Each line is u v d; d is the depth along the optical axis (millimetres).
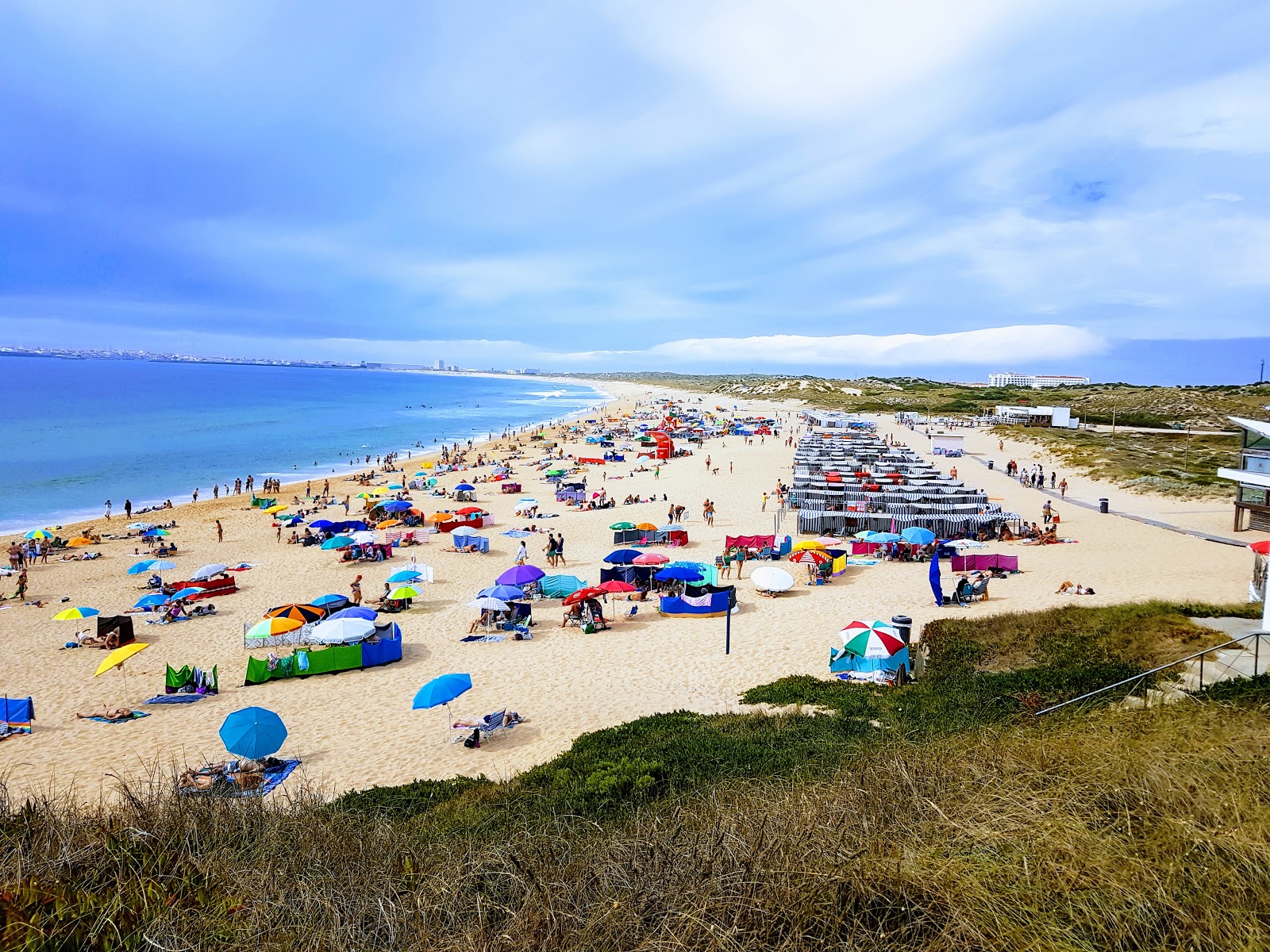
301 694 19484
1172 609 18953
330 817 8219
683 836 6539
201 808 7598
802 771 10617
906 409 135875
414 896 5824
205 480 60281
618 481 58125
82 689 19938
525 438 91562
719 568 31047
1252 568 28500
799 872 5402
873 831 6168
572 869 6215
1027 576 28562
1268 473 34344
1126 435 85438
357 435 98875
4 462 65625
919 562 32219
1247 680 11742
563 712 17781
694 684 19250
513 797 12008
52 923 5348
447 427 113500
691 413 129750
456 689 16328
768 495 49688
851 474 48562
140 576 32344
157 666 21703
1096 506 43875
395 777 14680
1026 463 66188
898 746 9859
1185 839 5441
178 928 5344
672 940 4809
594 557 34625
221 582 29344
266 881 5953
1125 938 4609
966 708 14164
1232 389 140000
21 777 14836
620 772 12242
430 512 46406
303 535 39188
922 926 4875
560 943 5082
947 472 60219
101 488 55781
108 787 14320
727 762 12594
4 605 27969
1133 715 9781
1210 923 4516
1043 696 14195
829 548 31953
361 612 21953
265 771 14898
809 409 140000
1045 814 6117
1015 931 4656
